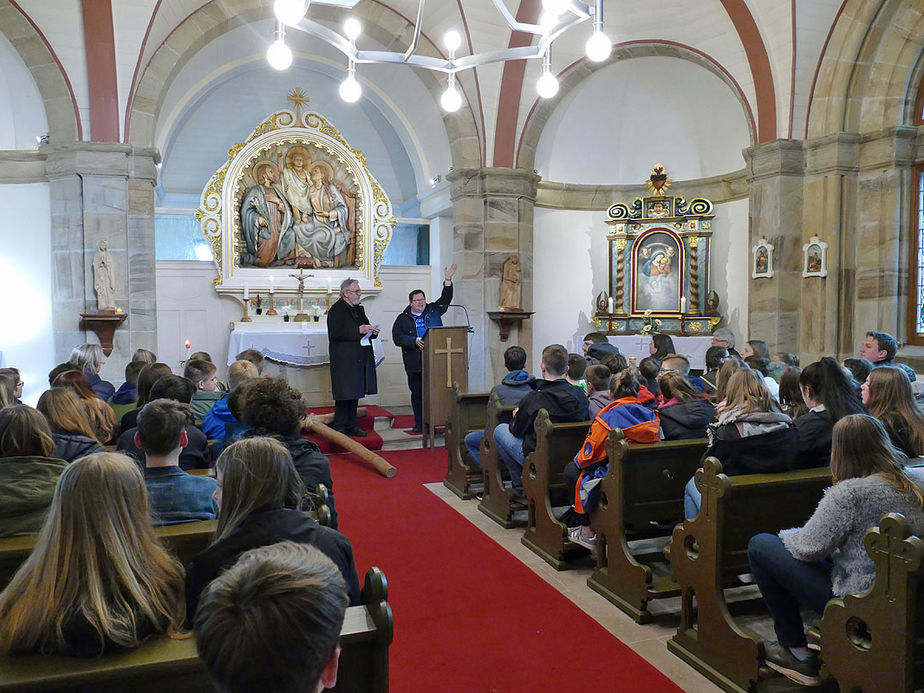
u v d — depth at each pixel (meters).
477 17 9.25
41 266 8.66
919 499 2.61
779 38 8.39
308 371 10.20
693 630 3.45
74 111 8.35
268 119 10.66
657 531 4.38
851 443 2.73
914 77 8.05
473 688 3.16
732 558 3.31
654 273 10.80
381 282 11.34
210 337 10.52
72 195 8.45
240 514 2.14
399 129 12.02
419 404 9.12
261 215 10.81
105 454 1.88
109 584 1.75
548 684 3.19
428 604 4.04
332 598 0.98
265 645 0.90
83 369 5.71
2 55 8.31
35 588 1.72
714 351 6.21
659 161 11.14
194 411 5.10
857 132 8.41
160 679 1.70
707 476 3.25
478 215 10.19
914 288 8.19
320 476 3.36
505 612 3.94
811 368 3.76
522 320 10.39
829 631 2.62
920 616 2.33
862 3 7.98
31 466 2.61
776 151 8.61
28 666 1.65
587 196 11.23
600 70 10.34
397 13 9.77
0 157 8.51
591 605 4.04
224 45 10.14
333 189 11.20
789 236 8.70
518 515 5.77
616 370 5.52
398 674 3.27
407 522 5.57
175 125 10.96
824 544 2.67
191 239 12.52
